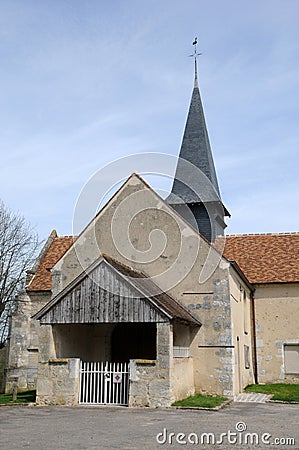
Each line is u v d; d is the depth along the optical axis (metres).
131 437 9.66
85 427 10.93
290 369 22.28
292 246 24.61
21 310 22.39
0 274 25.55
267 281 22.77
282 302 22.88
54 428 10.80
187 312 17.97
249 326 22.64
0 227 26.27
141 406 14.67
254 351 22.75
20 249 26.28
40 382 15.59
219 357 17.59
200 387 17.53
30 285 22.67
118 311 15.42
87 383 15.58
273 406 15.32
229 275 18.19
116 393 15.41
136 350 19.03
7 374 21.70
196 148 25.33
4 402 16.05
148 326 19.05
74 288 15.95
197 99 26.50
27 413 13.41
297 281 22.38
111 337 19.16
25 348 22.02
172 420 12.02
